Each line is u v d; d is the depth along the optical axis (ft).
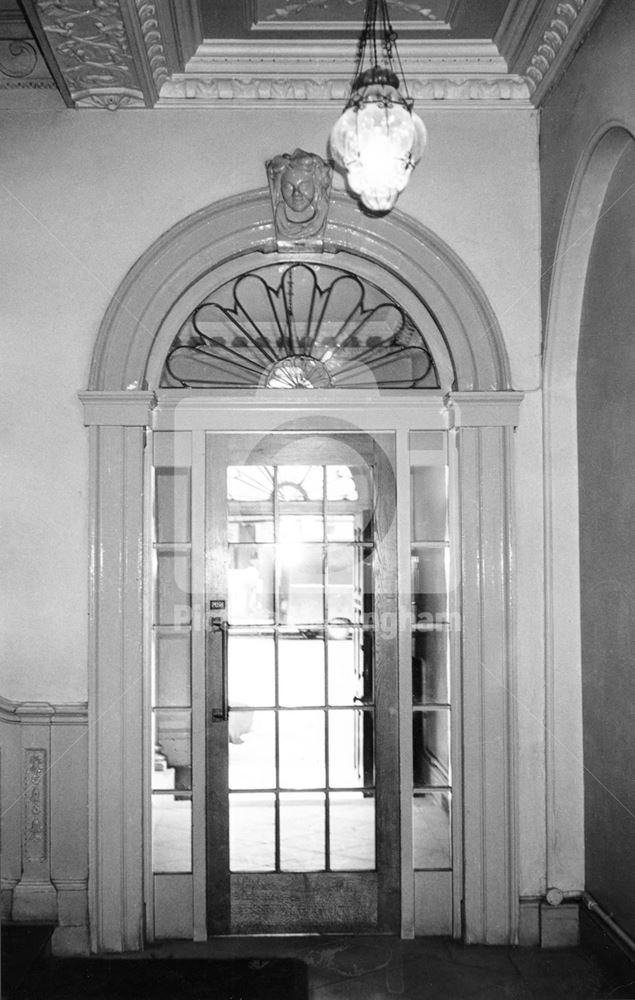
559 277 11.00
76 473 11.23
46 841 11.00
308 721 11.57
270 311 11.80
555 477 11.37
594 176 10.19
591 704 10.93
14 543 11.16
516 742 11.22
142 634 11.21
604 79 9.52
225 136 11.51
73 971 10.49
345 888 11.43
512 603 11.31
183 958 10.82
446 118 11.63
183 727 11.48
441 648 11.62
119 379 11.25
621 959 9.84
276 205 11.37
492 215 11.63
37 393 11.27
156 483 11.60
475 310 11.52
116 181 11.44
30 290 11.33
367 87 9.30
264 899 11.41
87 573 11.16
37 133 11.42
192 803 11.39
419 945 11.15
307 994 10.02
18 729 11.05
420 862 11.47
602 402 10.52
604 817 10.52
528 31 10.52
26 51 11.35
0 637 11.12
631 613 9.73
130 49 10.20
